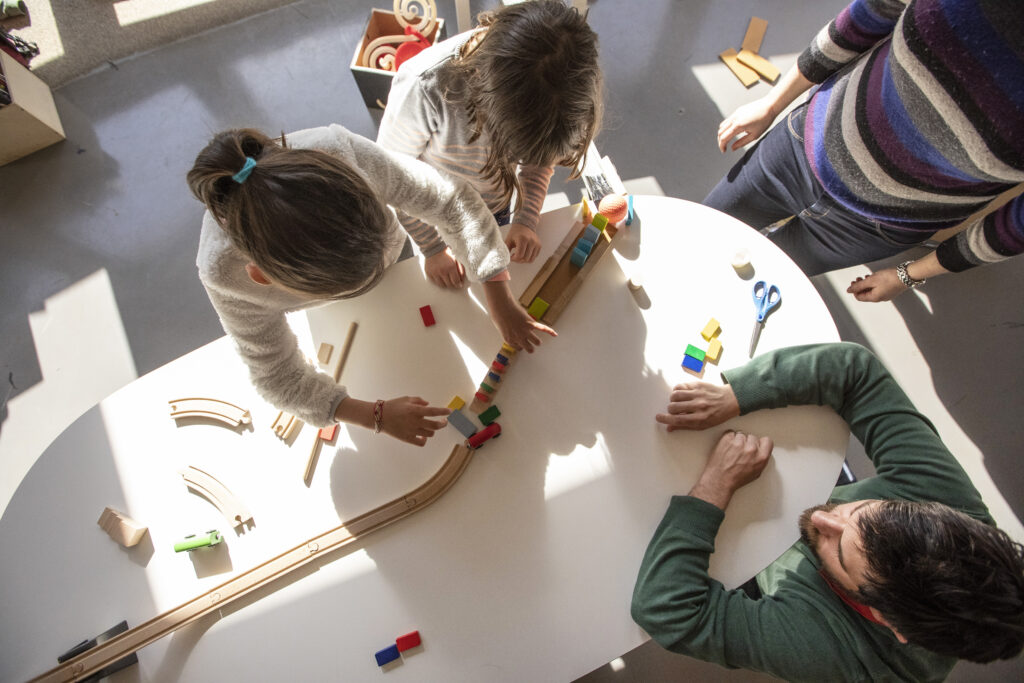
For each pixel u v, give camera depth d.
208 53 1.87
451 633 0.79
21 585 0.83
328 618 0.80
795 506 0.85
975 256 0.97
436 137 0.96
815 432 0.89
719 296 0.97
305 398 0.80
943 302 1.58
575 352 0.93
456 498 0.85
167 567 0.83
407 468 0.87
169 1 1.86
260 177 0.56
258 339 0.77
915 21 0.77
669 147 1.77
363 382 0.92
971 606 0.65
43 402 1.53
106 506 0.86
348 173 0.60
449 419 0.88
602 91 0.82
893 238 1.08
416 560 0.82
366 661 0.78
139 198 1.71
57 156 1.75
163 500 0.86
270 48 1.87
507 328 0.90
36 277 1.63
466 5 1.43
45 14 1.81
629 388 0.91
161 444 0.89
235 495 0.86
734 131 1.26
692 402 0.88
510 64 0.70
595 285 0.98
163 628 0.78
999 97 0.73
